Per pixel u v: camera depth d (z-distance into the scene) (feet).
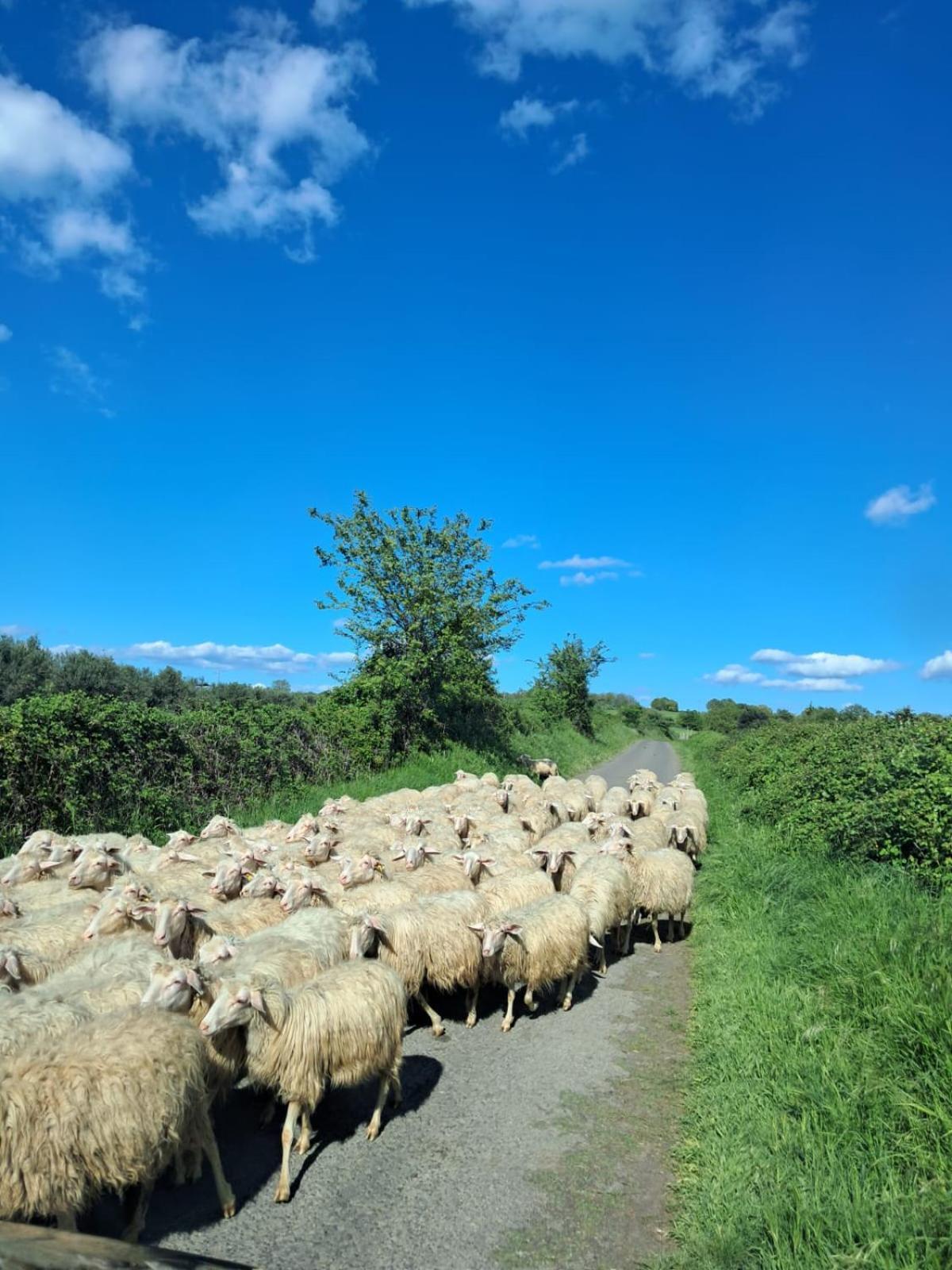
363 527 84.89
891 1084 18.72
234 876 31.86
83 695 45.91
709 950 33.78
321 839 37.37
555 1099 22.08
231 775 55.52
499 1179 18.31
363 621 84.94
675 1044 25.98
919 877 33.27
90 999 19.53
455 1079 23.41
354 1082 19.79
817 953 27.96
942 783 34.99
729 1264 14.73
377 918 25.05
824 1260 14.03
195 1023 18.60
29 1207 14.64
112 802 44.80
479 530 90.22
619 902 34.63
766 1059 21.84
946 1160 15.96
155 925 25.41
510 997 27.63
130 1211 16.48
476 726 100.68
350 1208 17.20
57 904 28.94
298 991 19.49
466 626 88.69
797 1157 17.31
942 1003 20.42
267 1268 15.25
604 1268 15.53
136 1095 15.69
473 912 28.73
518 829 47.24
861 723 65.72
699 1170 18.06
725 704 384.68
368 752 75.31
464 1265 15.51
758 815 61.16
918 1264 13.73
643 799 65.51
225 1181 17.53
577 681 179.93
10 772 39.06
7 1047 16.81
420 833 43.29
